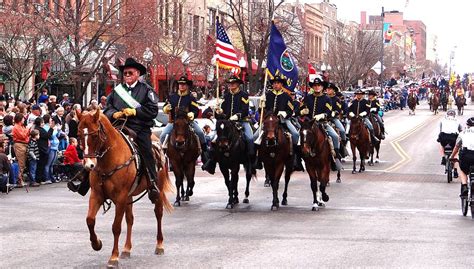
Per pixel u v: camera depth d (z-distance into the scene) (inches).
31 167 926.4
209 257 493.4
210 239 566.9
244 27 2049.7
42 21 1226.6
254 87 1878.7
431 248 536.4
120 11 1503.4
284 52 877.2
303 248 530.6
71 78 1248.2
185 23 1918.1
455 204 816.3
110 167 448.5
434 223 668.1
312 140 733.9
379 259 492.4
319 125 756.0
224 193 891.4
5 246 528.7
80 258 487.2
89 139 435.2
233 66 964.6
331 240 566.9
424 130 2250.2
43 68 1229.1
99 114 440.5
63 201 792.9
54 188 914.7
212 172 779.4
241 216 702.5
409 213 735.1
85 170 472.7
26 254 499.5
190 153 782.5
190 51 1850.4
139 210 730.8
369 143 1188.5
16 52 1186.6
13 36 1170.6
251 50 1961.1
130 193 474.3
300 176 1106.1
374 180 1069.8
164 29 1681.8
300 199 840.9
